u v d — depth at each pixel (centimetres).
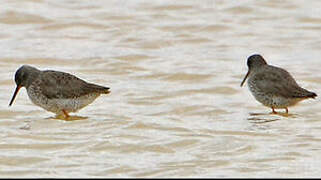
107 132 1691
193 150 1580
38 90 1803
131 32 2645
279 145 1609
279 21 2775
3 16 2744
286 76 1866
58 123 1761
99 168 1470
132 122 1764
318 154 1551
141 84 2144
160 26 2702
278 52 2470
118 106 1930
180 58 2398
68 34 2617
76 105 1805
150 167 1477
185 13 2834
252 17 2812
